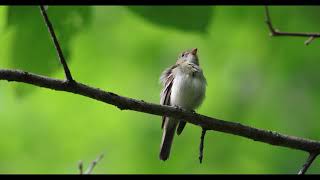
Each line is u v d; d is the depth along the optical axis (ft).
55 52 25.86
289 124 39.93
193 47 39.11
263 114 40.40
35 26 25.89
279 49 39.60
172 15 26.18
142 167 40.60
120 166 40.68
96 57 35.78
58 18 26.30
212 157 40.32
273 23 37.96
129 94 38.78
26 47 25.84
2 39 26.02
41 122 40.29
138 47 38.27
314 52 39.63
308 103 40.14
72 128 40.57
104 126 40.86
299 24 38.27
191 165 40.40
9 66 25.93
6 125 40.11
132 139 40.98
